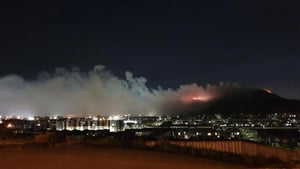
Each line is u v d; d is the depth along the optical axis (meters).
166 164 16.80
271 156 22.92
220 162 19.05
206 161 18.88
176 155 20.14
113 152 19.95
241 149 23.77
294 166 19.78
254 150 23.80
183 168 16.09
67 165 15.95
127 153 19.72
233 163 19.39
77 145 23.20
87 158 17.75
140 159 17.86
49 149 21.23
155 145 23.45
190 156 20.27
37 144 23.02
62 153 19.41
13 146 22.30
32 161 16.84
